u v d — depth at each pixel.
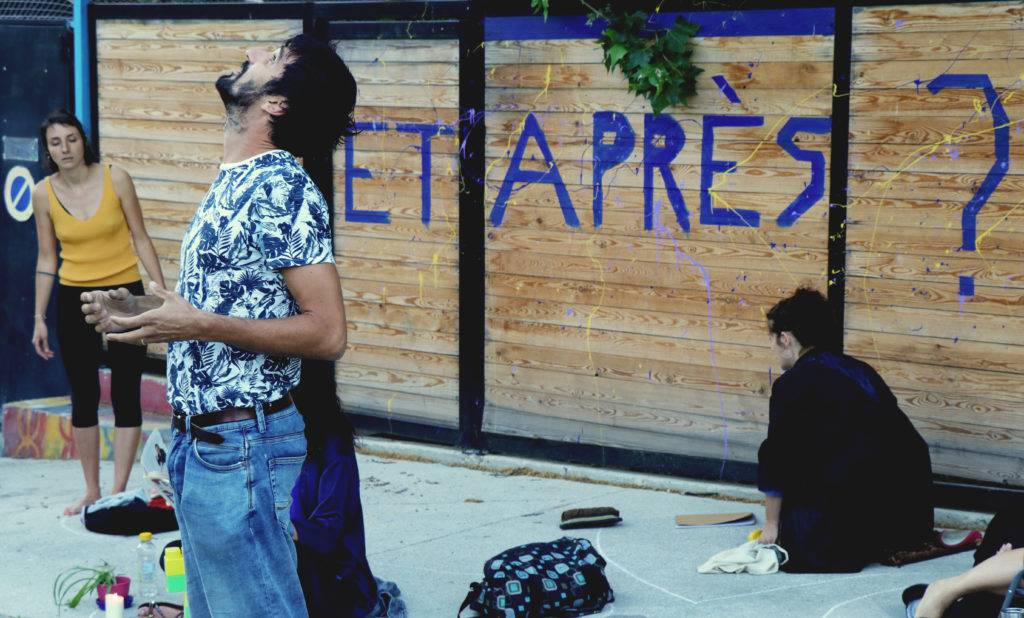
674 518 6.71
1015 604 4.74
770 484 5.90
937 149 6.25
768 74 6.66
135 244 7.34
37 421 9.44
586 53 7.20
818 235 6.62
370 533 6.61
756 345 6.88
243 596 3.59
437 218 7.88
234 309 3.49
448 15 7.66
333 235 8.30
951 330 6.31
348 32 8.06
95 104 9.38
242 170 3.52
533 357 7.62
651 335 7.20
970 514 6.32
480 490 7.36
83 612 5.59
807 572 5.80
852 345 6.58
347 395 8.41
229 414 3.53
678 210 7.02
